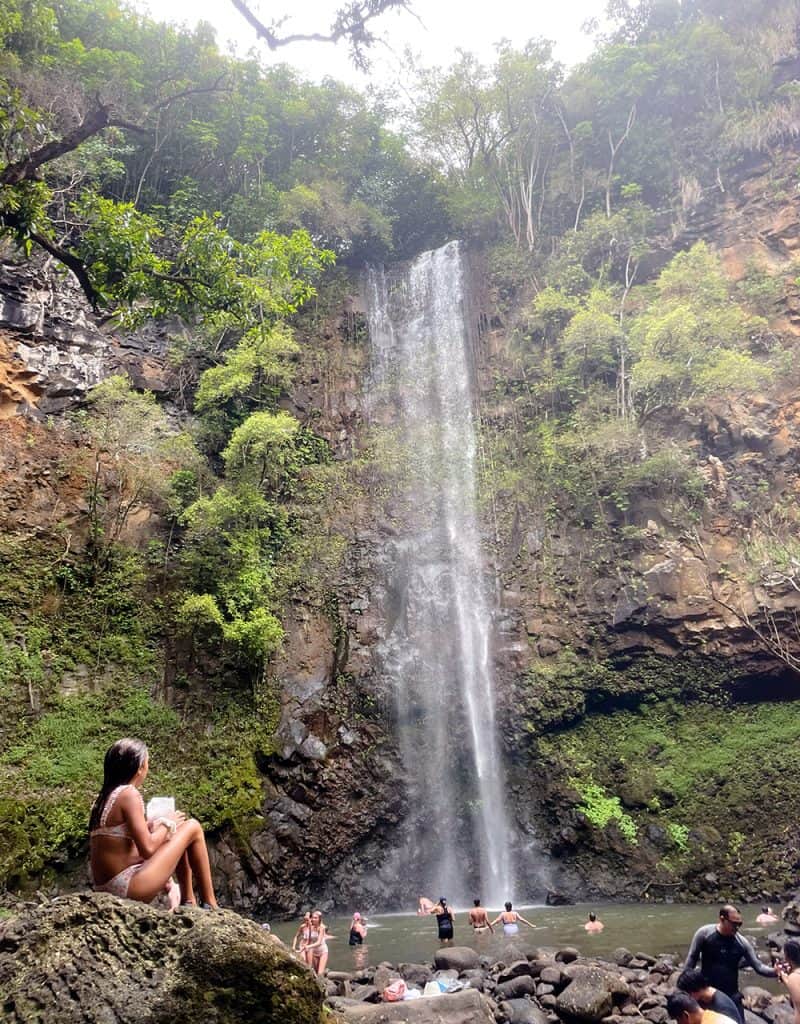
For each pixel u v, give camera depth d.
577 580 21.70
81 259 9.11
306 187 29.17
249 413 23.89
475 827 19.34
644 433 22.83
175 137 28.00
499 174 32.59
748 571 20.14
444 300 29.72
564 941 12.17
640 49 30.52
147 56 27.44
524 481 24.05
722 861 16.80
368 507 24.14
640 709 20.22
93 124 8.60
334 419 26.09
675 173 28.50
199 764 17.36
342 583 22.20
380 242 32.00
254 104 30.22
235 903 16.02
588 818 18.02
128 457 20.80
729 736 19.19
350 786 18.84
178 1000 3.32
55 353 21.25
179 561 20.30
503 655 21.38
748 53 29.11
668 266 26.17
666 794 18.14
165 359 23.98
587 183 30.08
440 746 20.39
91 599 18.80
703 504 21.50
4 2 18.67
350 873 17.92
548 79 31.42
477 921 13.60
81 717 16.84
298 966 3.60
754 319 23.09
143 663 18.50
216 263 9.48
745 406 22.47
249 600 19.36
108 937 3.53
